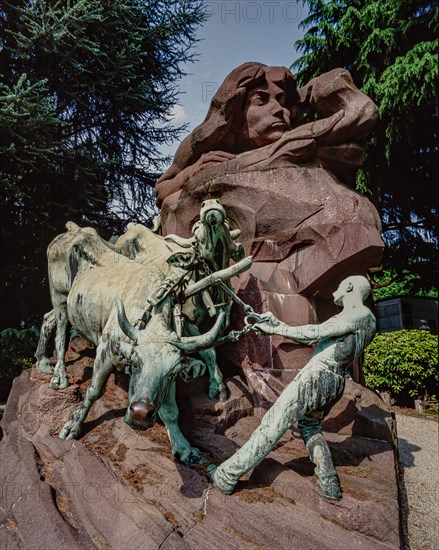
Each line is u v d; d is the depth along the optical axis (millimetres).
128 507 2793
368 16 14047
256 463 2939
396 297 16125
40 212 10297
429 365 10695
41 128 9375
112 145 13016
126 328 2945
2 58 10656
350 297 3438
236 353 4875
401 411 10281
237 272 3611
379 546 2512
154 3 12570
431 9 12984
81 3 9617
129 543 2512
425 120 13445
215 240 3967
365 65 13867
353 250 4906
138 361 2797
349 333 3254
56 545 2635
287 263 5422
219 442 3650
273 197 5484
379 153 13789
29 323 12008
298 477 3092
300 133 5660
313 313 5238
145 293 3641
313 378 3076
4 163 9828
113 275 4188
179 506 2840
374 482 3273
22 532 2906
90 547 2656
